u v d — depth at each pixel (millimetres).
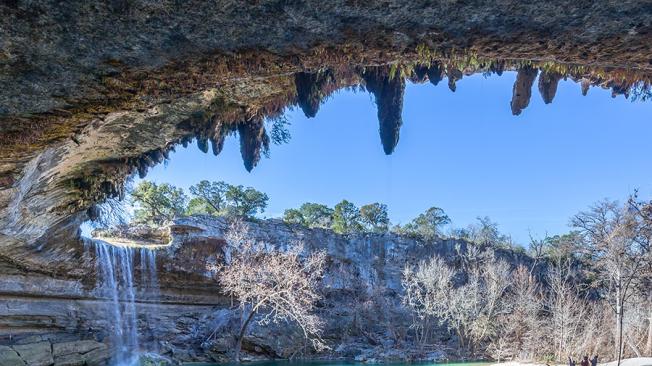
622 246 23500
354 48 3846
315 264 28266
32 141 5855
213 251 25188
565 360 23375
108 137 7262
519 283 33188
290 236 31922
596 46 3645
